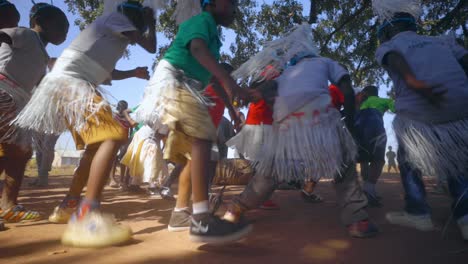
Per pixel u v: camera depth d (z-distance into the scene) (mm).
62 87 2615
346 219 2699
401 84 2805
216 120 3336
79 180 3197
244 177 5727
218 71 2287
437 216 3463
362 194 2717
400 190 6078
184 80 2479
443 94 2500
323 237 2672
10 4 3305
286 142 2592
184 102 2402
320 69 2754
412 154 2707
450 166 2592
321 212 3818
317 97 2605
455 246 2410
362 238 2633
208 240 2186
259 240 2566
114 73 3357
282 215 3633
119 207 4242
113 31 2771
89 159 3152
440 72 2654
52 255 2162
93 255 2166
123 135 2660
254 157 2861
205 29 2367
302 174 2619
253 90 2385
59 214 3174
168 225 2975
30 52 3145
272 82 2740
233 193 5617
